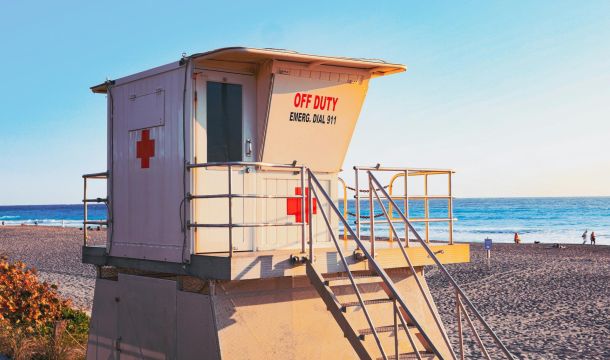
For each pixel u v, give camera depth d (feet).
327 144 28.68
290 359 24.68
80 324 45.55
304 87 27.30
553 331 56.59
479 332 55.98
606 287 84.69
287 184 27.81
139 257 27.86
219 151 26.03
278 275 23.47
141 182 28.09
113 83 30.19
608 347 50.42
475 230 287.48
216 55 24.79
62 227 301.02
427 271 102.06
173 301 25.76
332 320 25.90
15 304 42.98
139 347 27.84
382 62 27.91
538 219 355.36
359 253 25.95
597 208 449.89
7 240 191.72
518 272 101.91
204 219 25.43
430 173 29.91
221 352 22.84
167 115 26.66
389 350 27.12
